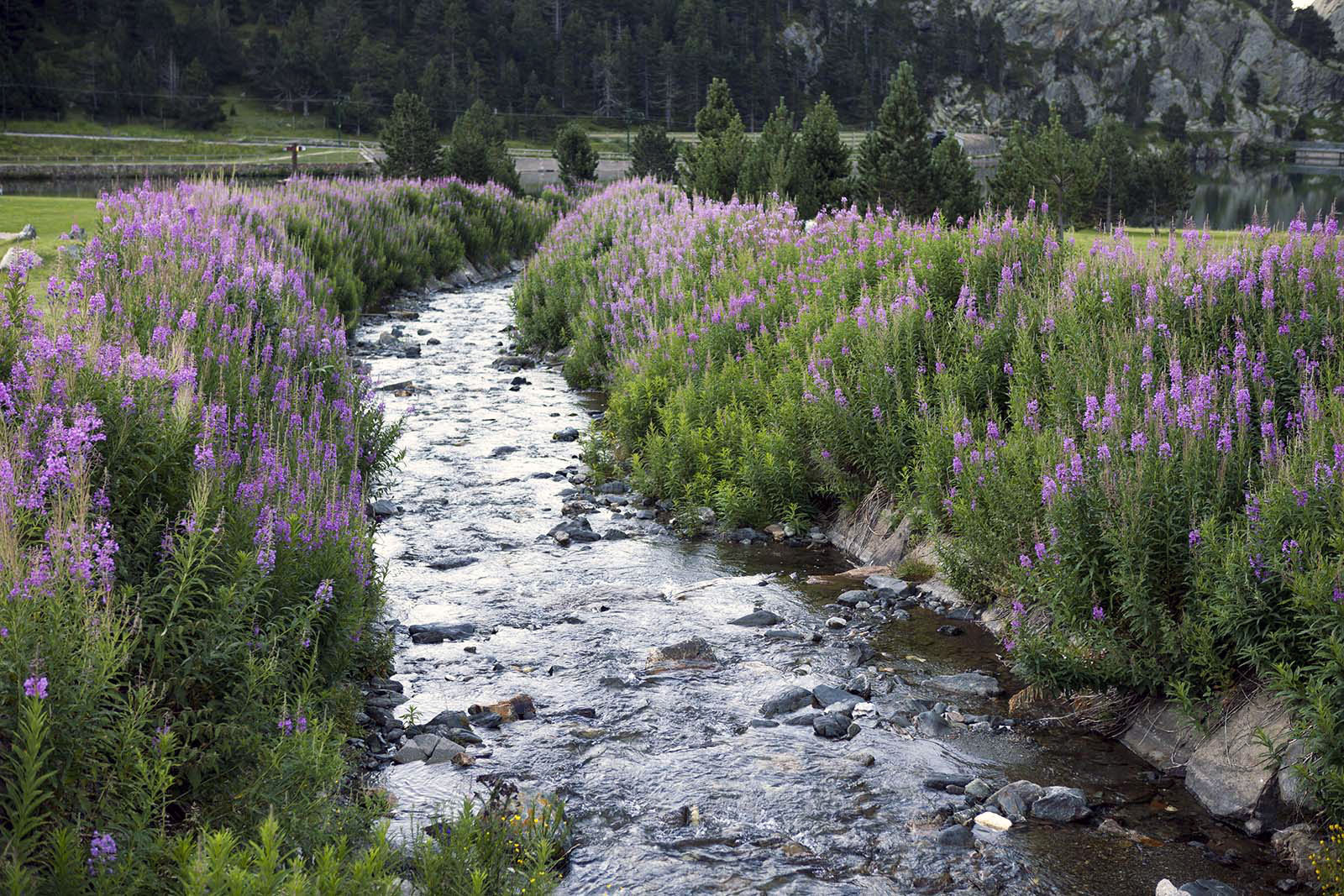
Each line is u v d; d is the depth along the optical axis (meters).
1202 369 8.72
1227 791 6.37
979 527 9.18
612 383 17.88
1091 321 10.52
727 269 18.83
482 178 71.44
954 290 13.50
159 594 5.44
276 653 5.91
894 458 11.24
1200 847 5.97
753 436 12.82
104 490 5.79
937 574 10.15
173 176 99.00
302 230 24.69
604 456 14.34
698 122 56.41
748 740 7.19
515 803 6.11
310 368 12.23
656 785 6.54
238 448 7.59
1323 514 6.58
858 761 6.90
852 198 49.31
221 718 5.43
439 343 23.38
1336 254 9.96
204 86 181.12
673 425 13.55
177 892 4.10
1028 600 8.80
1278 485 6.82
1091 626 7.56
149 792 4.53
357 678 7.87
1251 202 128.50
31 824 3.75
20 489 5.18
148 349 8.67
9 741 4.27
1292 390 8.57
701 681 8.15
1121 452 7.96
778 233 19.88
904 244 15.84
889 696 7.92
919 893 5.50
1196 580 6.90
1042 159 63.72
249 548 6.25
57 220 27.22
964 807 6.39
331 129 188.62
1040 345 11.05
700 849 5.85
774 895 5.42
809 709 7.62
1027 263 13.28
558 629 9.12
